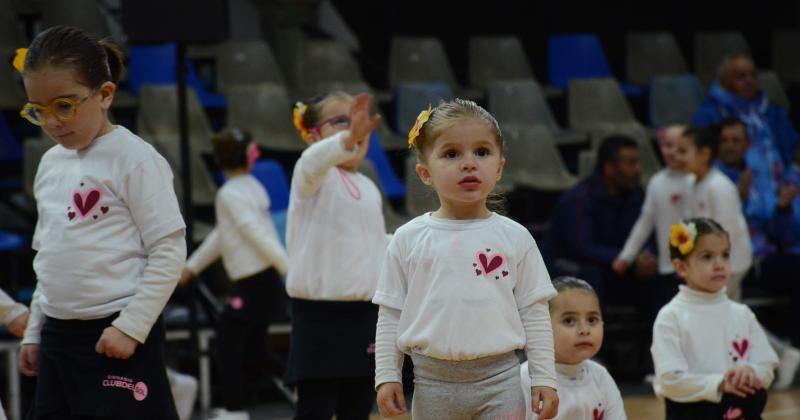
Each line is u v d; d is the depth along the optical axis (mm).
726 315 9008
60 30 6812
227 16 12797
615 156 14453
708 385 8648
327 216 8703
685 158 13609
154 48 18156
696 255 8938
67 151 7078
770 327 16141
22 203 15852
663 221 14047
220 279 15008
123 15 12680
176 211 7008
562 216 14648
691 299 9031
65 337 6922
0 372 13734
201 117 16828
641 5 22969
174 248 6949
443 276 6395
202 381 13227
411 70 19656
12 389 12680
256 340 13164
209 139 16703
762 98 16844
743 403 8852
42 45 6668
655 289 14273
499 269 6418
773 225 15844
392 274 6582
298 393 9008
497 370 6414
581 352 7840
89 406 6863
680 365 8836
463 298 6355
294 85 19438
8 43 16281
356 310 8789
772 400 13633
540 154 17547
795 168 16234
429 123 6496
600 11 22906
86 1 17656
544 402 6371
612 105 19125
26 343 7285
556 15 22719
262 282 12695
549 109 19891
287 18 19438
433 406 6434
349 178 8883
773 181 16172
